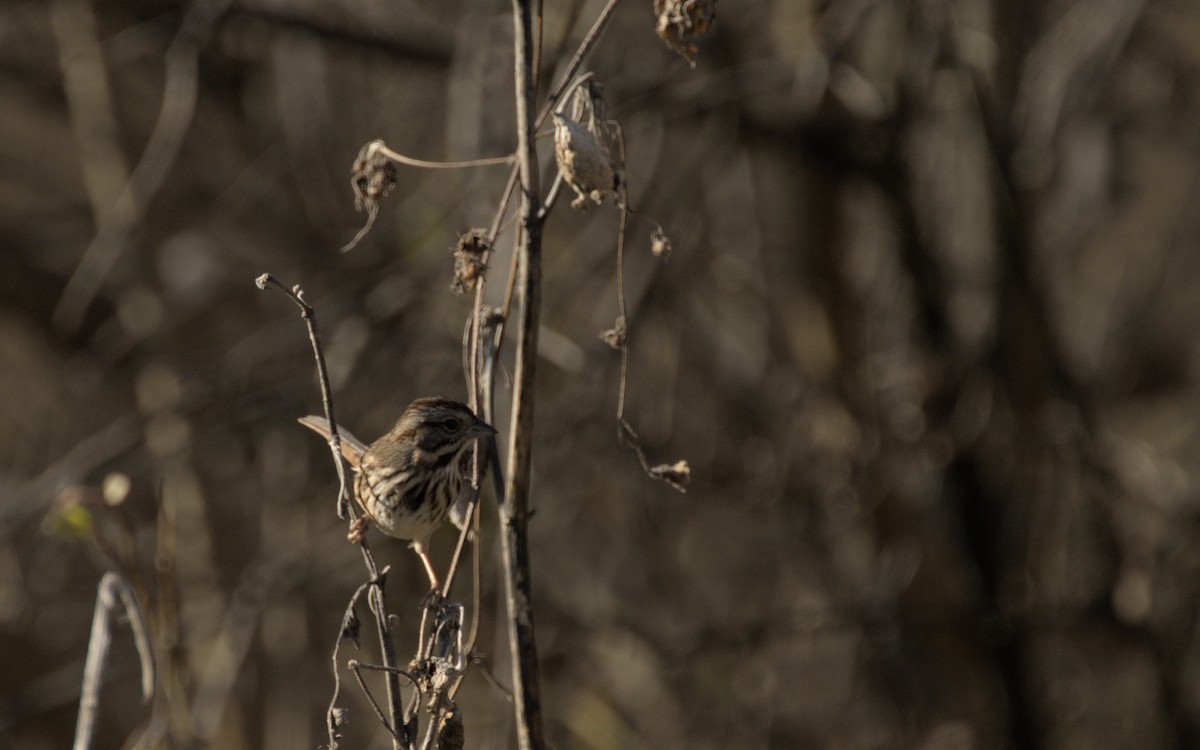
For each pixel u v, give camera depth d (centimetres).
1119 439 1481
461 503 765
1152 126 1669
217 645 1473
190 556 1516
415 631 1486
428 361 1341
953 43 1312
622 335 595
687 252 1459
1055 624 1398
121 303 1538
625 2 1463
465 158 1125
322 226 1595
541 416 1398
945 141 1427
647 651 1540
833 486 1487
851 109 1364
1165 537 1425
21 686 1711
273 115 1666
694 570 1652
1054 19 1502
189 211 1567
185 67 1212
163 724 872
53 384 1881
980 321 1413
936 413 1409
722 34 1422
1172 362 1870
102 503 898
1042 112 1361
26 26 1645
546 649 1483
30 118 1841
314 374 1380
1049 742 1475
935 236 1455
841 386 1508
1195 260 1859
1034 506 1438
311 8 1418
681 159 1534
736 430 1591
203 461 1540
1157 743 1468
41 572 1573
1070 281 1709
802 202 1524
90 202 1719
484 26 1180
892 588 1423
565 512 1543
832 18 1352
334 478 1539
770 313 1585
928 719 1492
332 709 584
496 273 908
